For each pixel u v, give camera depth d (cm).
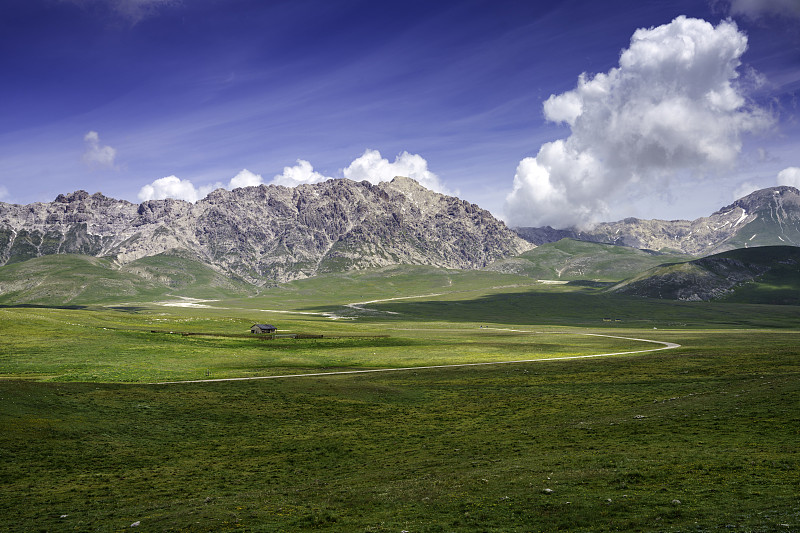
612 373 9656
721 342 15962
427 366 11806
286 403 7394
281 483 4000
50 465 4566
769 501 2439
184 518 2988
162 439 5572
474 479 3425
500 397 7744
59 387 7400
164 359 11612
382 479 3791
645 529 2236
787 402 4934
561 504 2708
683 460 3409
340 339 16425
